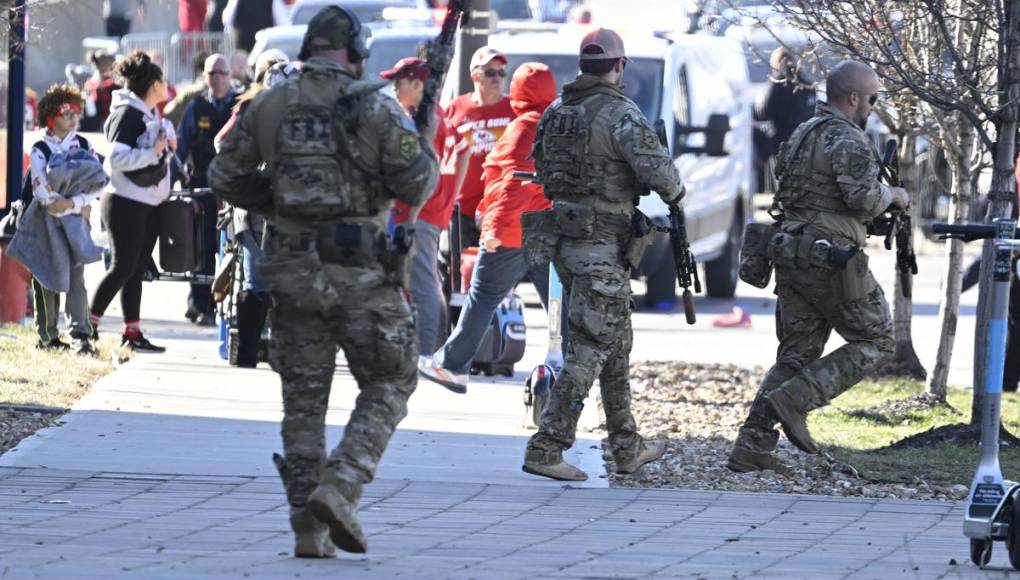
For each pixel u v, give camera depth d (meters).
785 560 25.98
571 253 32.62
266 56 41.53
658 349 57.88
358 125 23.75
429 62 25.62
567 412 32.72
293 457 24.36
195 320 57.78
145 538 26.25
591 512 30.05
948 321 44.69
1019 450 37.88
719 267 74.88
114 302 63.38
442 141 42.41
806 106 94.00
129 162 47.69
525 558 25.50
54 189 46.06
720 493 32.16
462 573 23.62
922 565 25.77
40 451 34.12
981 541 25.67
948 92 35.88
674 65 64.81
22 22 44.41
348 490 23.64
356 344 24.11
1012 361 49.06
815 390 33.81
